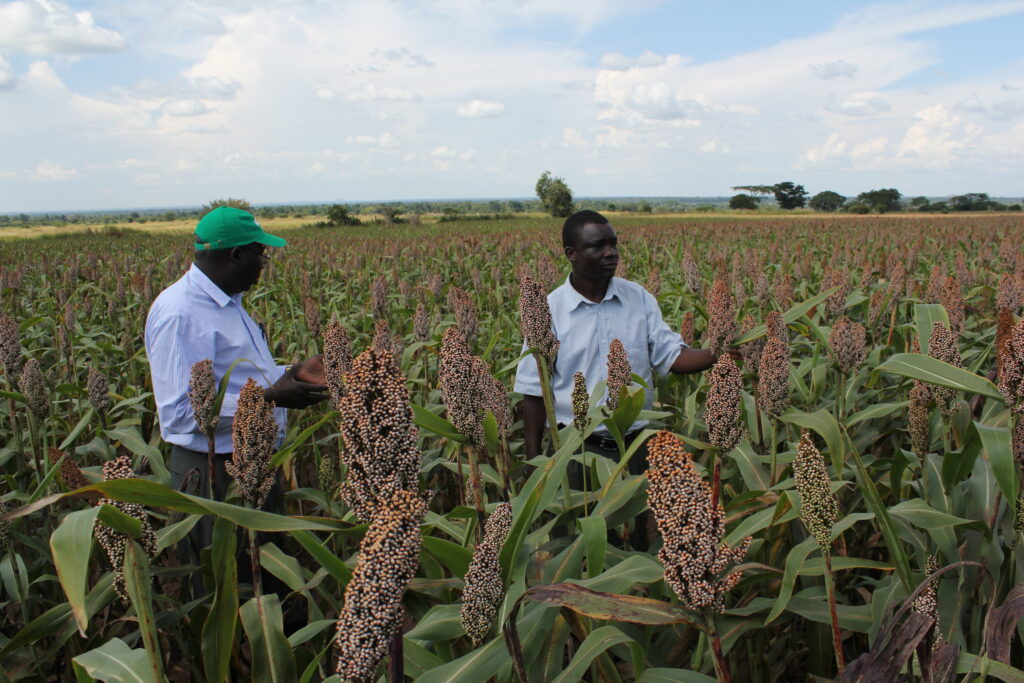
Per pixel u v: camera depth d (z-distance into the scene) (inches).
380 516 53.6
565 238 170.2
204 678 118.2
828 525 70.7
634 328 171.0
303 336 381.1
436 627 85.0
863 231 1455.5
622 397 118.2
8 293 488.4
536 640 86.2
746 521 107.0
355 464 62.2
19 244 1717.5
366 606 52.5
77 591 53.2
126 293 462.9
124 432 161.2
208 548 113.9
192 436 151.0
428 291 445.4
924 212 4763.8
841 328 162.9
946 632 97.6
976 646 99.9
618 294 172.2
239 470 99.0
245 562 150.7
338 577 87.1
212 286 154.7
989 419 120.3
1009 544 102.3
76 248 1510.8
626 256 775.1
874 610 100.4
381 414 59.7
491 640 77.1
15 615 158.7
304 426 237.8
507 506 74.7
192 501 60.4
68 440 178.2
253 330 167.6
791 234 1390.3
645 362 173.0
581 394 111.0
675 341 177.6
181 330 148.7
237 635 122.6
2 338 183.9
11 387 223.8
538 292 126.2
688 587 58.7
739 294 323.3
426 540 78.5
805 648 137.7
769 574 105.7
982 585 102.5
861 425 202.4
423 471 179.9
